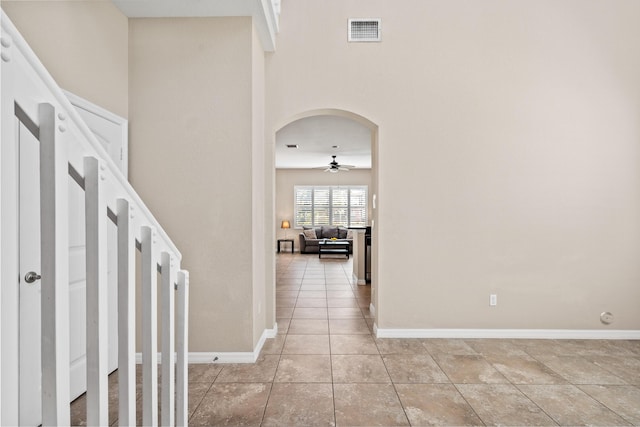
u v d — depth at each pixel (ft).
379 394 7.34
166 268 4.25
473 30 10.44
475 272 10.60
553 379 8.00
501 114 10.47
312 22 10.49
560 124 10.46
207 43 8.95
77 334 6.90
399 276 10.61
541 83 10.43
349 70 10.44
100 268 3.11
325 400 7.12
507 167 10.52
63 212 2.76
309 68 10.43
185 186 8.98
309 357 9.22
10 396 2.49
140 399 7.34
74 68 6.97
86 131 2.99
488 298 10.60
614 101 10.42
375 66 10.46
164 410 4.34
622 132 10.44
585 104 10.43
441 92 10.46
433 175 10.52
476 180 10.53
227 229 9.00
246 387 7.64
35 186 5.77
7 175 2.39
